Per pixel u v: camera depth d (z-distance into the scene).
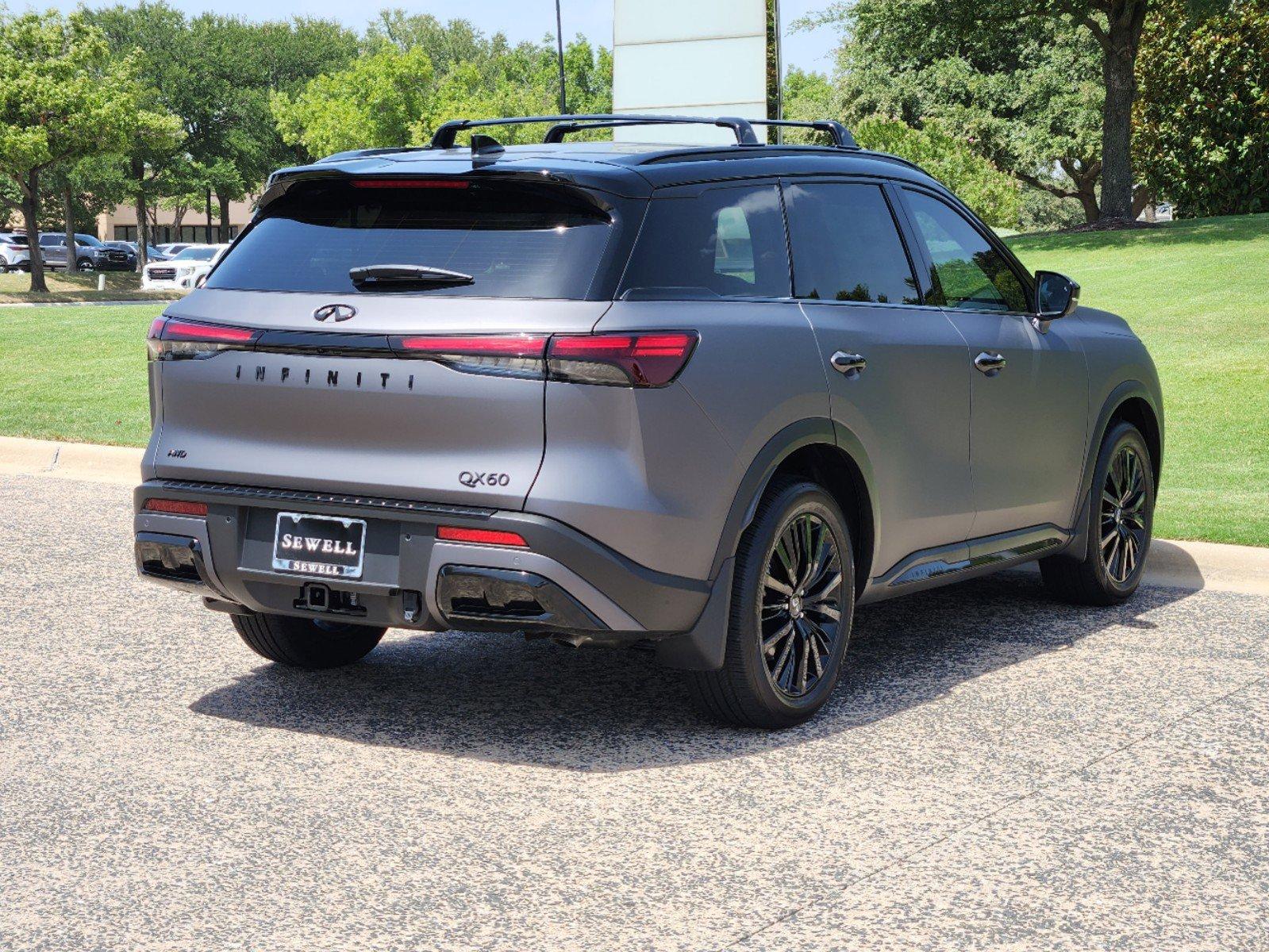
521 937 3.12
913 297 5.26
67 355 15.66
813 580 4.69
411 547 4.09
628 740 4.53
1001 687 5.20
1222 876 3.49
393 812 3.88
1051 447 5.91
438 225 4.33
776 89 15.34
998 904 3.31
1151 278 17.56
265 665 5.42
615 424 4.00
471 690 5.10
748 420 4.30
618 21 15.66
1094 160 47.59
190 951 3.04
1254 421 10.53
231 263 4.57
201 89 78.06
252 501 4.30
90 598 6.50
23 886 3.38
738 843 3.67
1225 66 26.84
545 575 3.96
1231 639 5.94
